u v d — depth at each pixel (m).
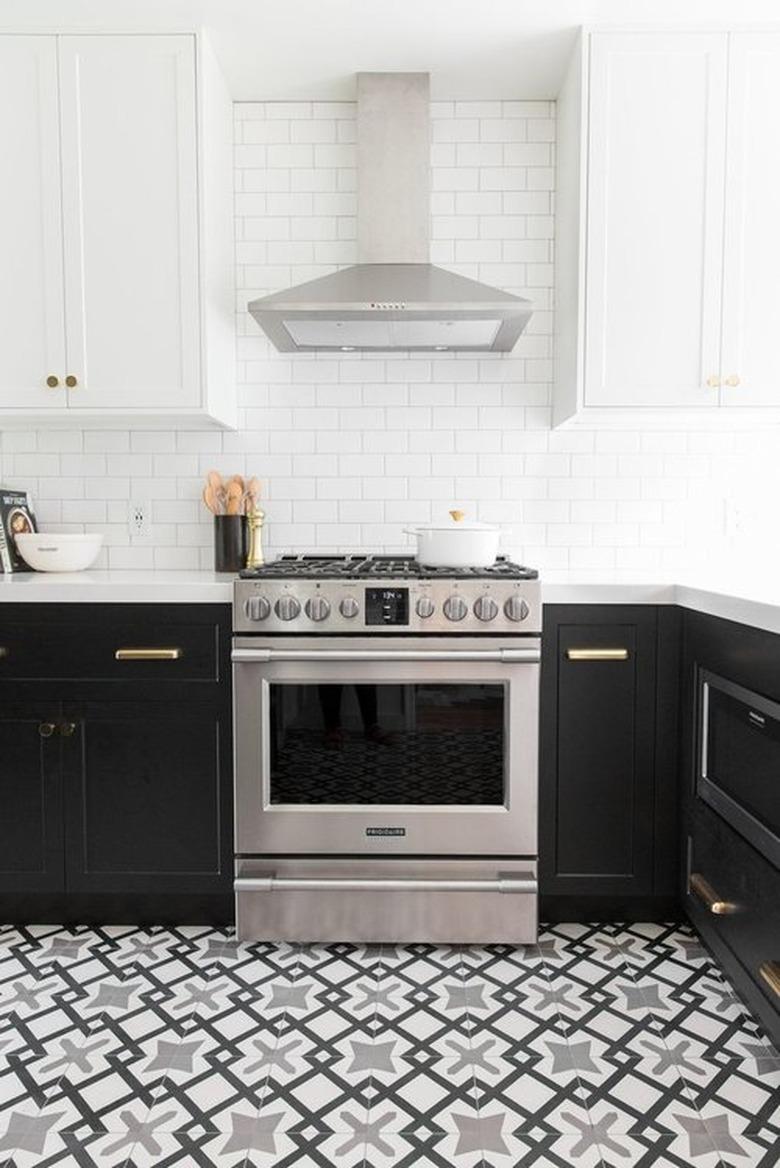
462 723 2.24
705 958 2.19
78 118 2.43
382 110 2.64
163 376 2.49
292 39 2.45
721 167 2.42
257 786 2.25
